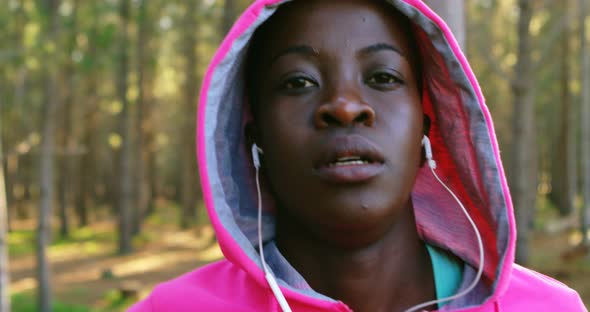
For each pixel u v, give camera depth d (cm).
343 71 111
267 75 117
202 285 130
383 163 109
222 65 116
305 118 111
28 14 901
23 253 1736
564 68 1805
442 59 120
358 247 117
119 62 1559
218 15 1656
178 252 1683
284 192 114
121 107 1608
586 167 1316
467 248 130
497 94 2052
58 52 883
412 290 126
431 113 133
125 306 1084
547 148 2905
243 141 132
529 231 1756
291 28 115
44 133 960
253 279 122
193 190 2194
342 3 116
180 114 2728
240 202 130
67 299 1130
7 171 2214
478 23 1136
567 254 1225
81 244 1870
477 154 122
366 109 108
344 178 106
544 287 129
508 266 116
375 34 114
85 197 2302
